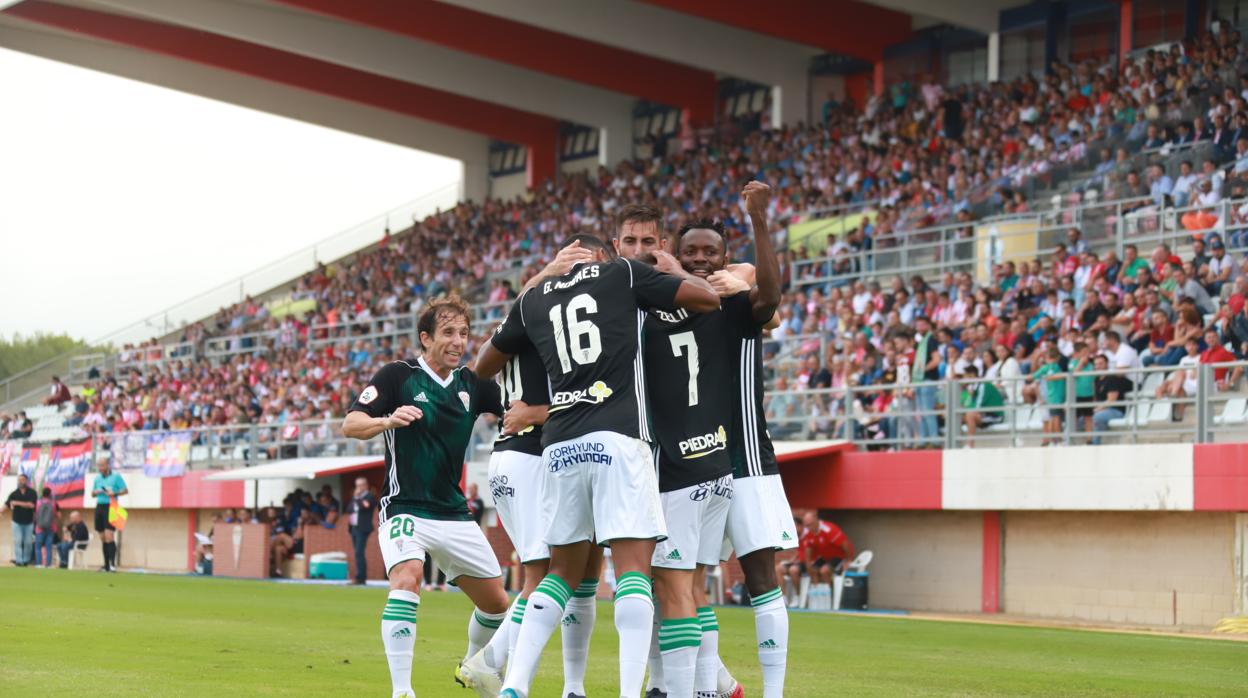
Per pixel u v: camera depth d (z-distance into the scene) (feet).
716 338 44.88
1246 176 145.18
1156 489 115.34
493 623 51.06
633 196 268.21
